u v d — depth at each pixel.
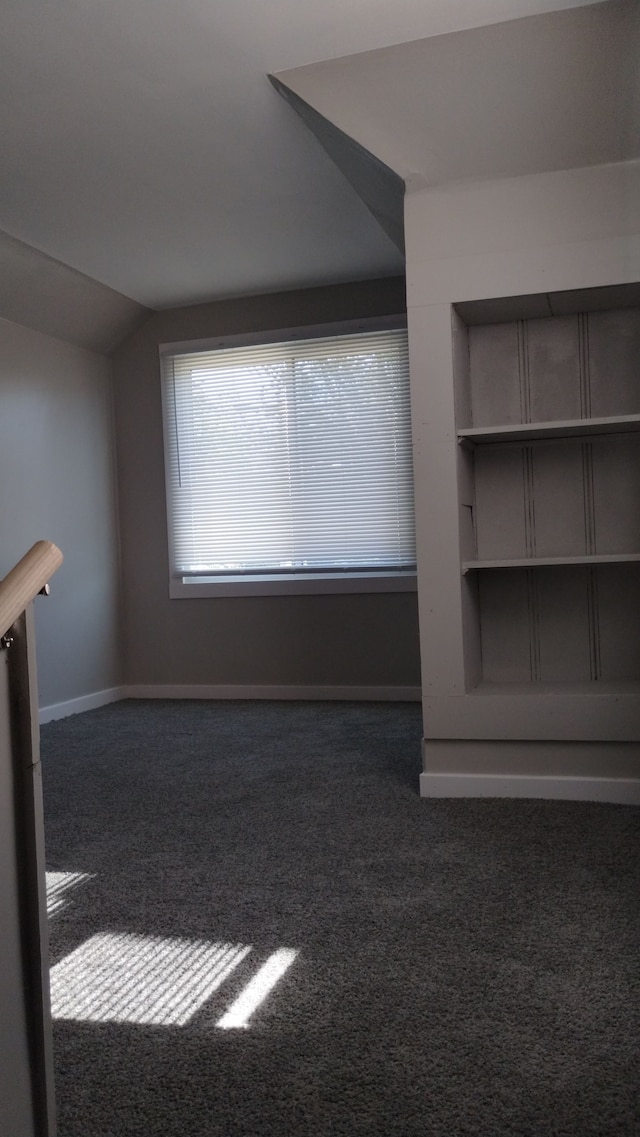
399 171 3.22
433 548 3.28
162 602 6.03
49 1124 1.15
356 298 5.55
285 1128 1.35
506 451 3.61
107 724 5.09
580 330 3.50
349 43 2.95
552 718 3.18
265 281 5.49
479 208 3.20
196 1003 1.76
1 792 1.10
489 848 2.63
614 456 3.51
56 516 5.46
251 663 5.84
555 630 3.60
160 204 4.25
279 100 3.31
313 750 4.13
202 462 5.90
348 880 2.41
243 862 2.60
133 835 2.92
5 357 5.06
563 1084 1.44
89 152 3.69
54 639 5.41
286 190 4.15
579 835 2.72
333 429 5.61
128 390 6.06
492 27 2.84
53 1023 1.71
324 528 5.64
